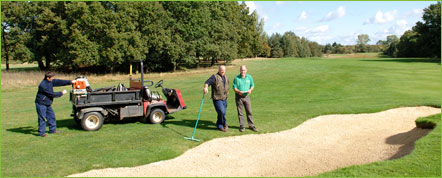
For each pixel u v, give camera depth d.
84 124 7.64
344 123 8.60
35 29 34.59
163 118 8.64
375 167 5.03
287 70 32.62
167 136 7.24
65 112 11.06
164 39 32.31
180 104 8.83
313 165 5.62
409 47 70.94
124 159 5.76
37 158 5.81
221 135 7.34
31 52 34.09
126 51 30.12
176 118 9.27
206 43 36.53
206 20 36.44
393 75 23.20
